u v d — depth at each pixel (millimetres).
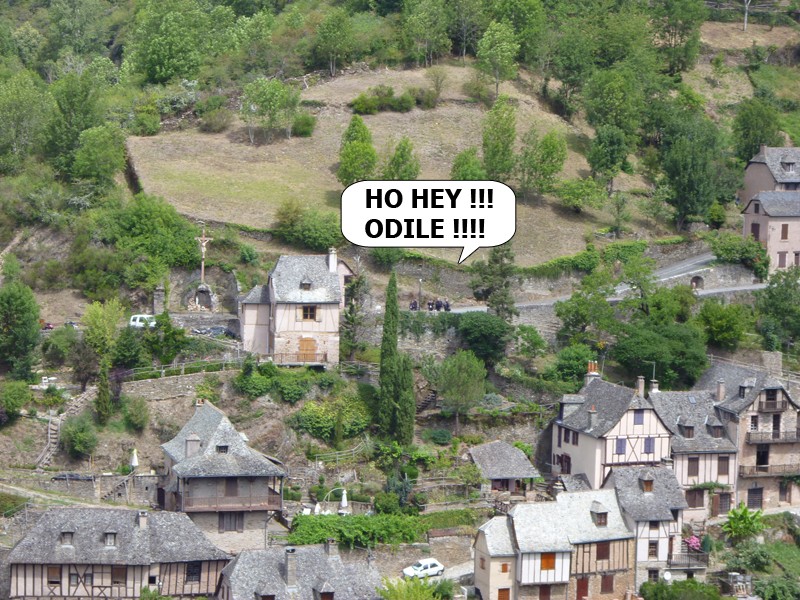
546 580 149500
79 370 169375
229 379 171500
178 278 198625
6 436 162750
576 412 172750
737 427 171500
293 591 137750
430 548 155375
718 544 164250
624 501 156375
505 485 166500
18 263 199125
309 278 180000
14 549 139250
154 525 143375
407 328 188000
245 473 151625
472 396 172625
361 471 166125
